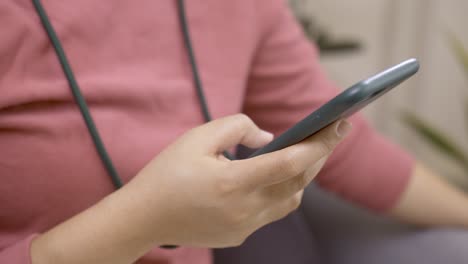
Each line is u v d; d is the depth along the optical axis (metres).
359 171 0.57
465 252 0.56
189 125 0.45
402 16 1.19
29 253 0.34
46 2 0.37
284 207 0.33
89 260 0.33
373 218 0.65
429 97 1.26
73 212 0.39
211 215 0.30
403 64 0.26
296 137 0.27
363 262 0.60
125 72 0.42
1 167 0.37
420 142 1.33
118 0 0.41
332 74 1.21
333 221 0.66
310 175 0.31
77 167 0.38
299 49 0.57
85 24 0.39
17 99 0.36
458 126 1.27
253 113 0.59
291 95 0.56
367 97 0.24
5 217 0.38
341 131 0.28
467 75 1.14
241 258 0.63
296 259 0.64
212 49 0.47
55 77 0.38
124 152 0.40
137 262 0.43
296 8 1.06
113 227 0.32
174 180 0.30
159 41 0.44
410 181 0.59
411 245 0.59
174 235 0.32
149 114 0.43
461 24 1.18
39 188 0.38
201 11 0.47
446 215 0.60
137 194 0.31
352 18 1.17
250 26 0.50
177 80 0.45
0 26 0.35
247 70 0.51
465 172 1.14
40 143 0.37
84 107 0.38
